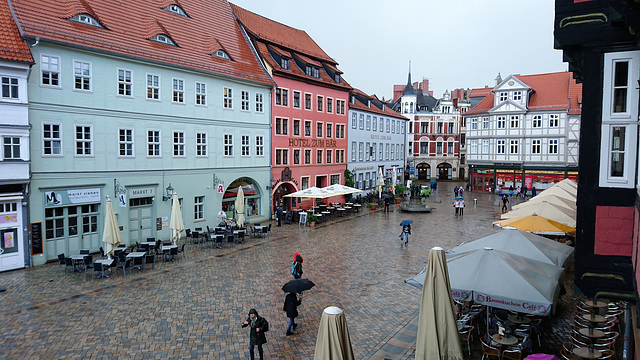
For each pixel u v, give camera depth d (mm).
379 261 19141
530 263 10000
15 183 17297
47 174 18500
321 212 31703
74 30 19844
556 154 45656
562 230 15383
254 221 29797
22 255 17719
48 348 10539
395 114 53000
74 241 19734
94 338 11133
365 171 46000
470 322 11211
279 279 16344
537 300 8266
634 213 7457
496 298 8578
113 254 17703
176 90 24172
